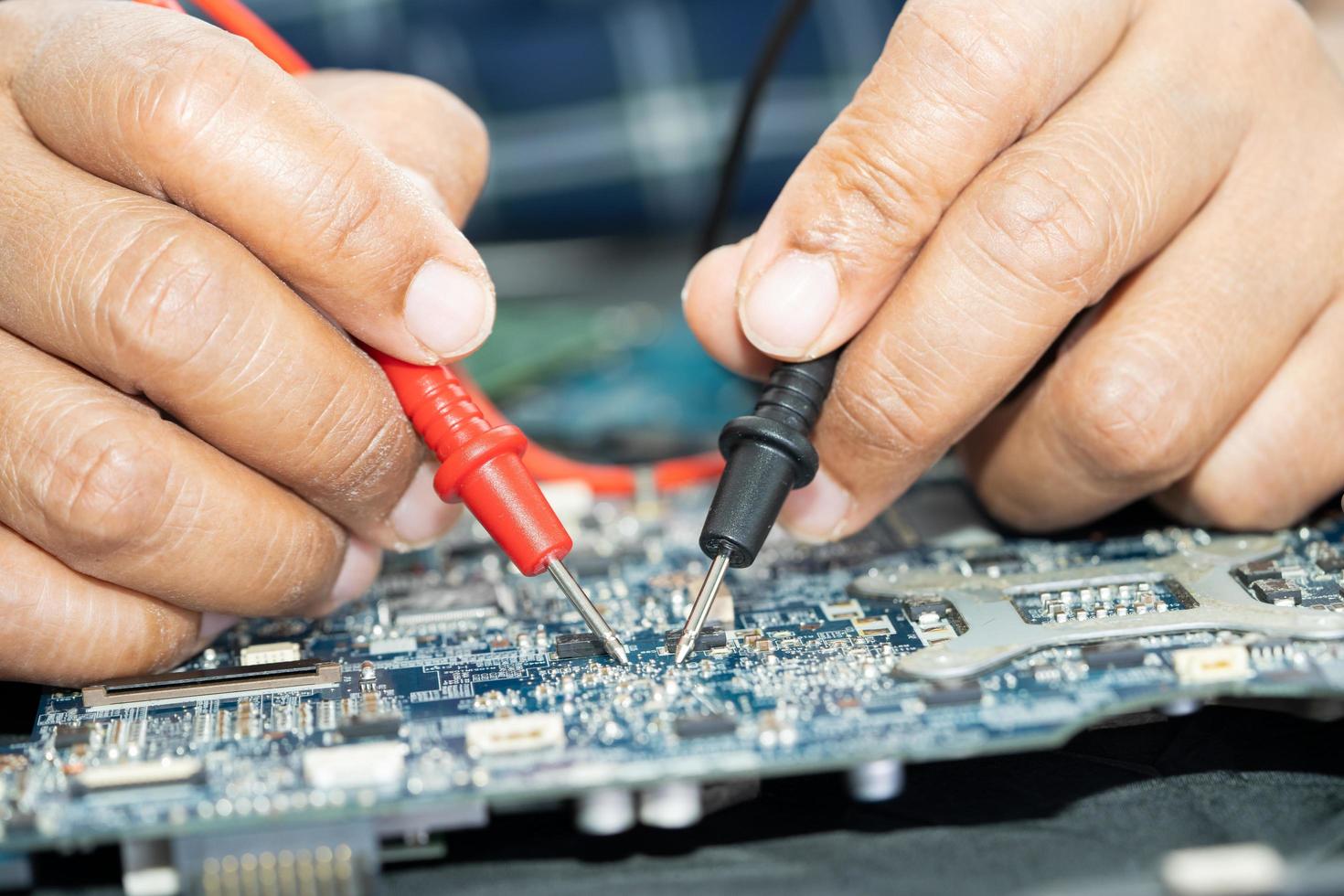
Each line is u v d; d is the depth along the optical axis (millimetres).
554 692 1259
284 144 1243
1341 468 1535
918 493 1853
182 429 1339
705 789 1152
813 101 3410
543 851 1129
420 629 1479
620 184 3492
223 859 1030
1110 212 1354
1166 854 1037
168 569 1298
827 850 1099
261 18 3326
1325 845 1021
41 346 1307
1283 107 1546
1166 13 1515
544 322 2982
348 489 1381
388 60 3381
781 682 1241
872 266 1358
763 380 1547
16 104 1395
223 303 1244
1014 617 1335
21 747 1199
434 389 1349
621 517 1907
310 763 1083
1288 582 1377
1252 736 1277
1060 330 1393
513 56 3420
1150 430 1409
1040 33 1353
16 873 1071
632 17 3398
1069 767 1235
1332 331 1541
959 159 1345
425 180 1647
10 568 1286
